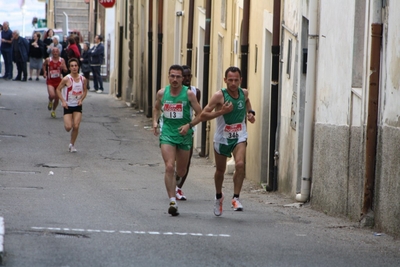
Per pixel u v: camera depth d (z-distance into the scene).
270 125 29.22
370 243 17.83
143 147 41.75
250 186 30.53
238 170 21.88
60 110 53.91
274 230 19.19
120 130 47.91
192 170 35.34
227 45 36.66
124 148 40.97
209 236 17.67
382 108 19.73
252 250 16.14
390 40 19.33
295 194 26.16
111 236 17.02
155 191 27.42
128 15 65.88
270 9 29.66
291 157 26.94
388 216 19.06
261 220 20.94
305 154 25.14
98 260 14.52
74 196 24.91
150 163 36.62
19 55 75.25
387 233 19.14
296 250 16.41
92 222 19.03
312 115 25.08
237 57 34.88
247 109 21.73
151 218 20.38
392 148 18.86
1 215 19.53
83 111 57.06
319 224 20.69
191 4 43.66
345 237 18.55
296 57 26.56
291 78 27.16
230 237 17.66
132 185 29.03
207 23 39.84
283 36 28.61
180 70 21.75
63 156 37.00
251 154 32.59
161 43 52.53
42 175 30.91
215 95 21.00
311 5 24.86
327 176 23.44
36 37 76.12
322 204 23.86
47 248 15.35
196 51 43.94
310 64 25.00
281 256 15.66
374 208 20.14
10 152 37.22
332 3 23.56
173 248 15.94
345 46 22.25
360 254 16.36
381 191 19.62
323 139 23.94
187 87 22.03
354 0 21.69
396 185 18.55
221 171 21.27
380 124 19.86
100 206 22.59
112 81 71.62
